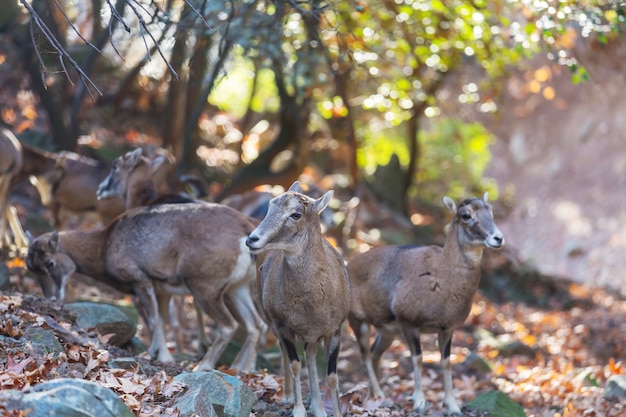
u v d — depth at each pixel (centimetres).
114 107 2367
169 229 1066
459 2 1556
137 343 1109
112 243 1102
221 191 2245
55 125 2045
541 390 1248
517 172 3997
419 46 1686
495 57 1659
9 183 1491
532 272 2364
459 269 992
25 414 593
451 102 2480
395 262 1038
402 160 3159
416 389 1022
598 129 3784
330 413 932
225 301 1074
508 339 1739
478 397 1049
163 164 1549
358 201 2300
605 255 2989
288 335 865
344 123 2595
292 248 808
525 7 1441
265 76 2869
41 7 1590
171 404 773
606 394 1159
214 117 2734
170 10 1369
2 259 1441
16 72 2222
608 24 1419
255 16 1535
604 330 1922
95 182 1631
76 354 857
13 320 890
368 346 1078
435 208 2997
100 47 1612
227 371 1012
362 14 1545
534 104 4062
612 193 3450
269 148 2156
